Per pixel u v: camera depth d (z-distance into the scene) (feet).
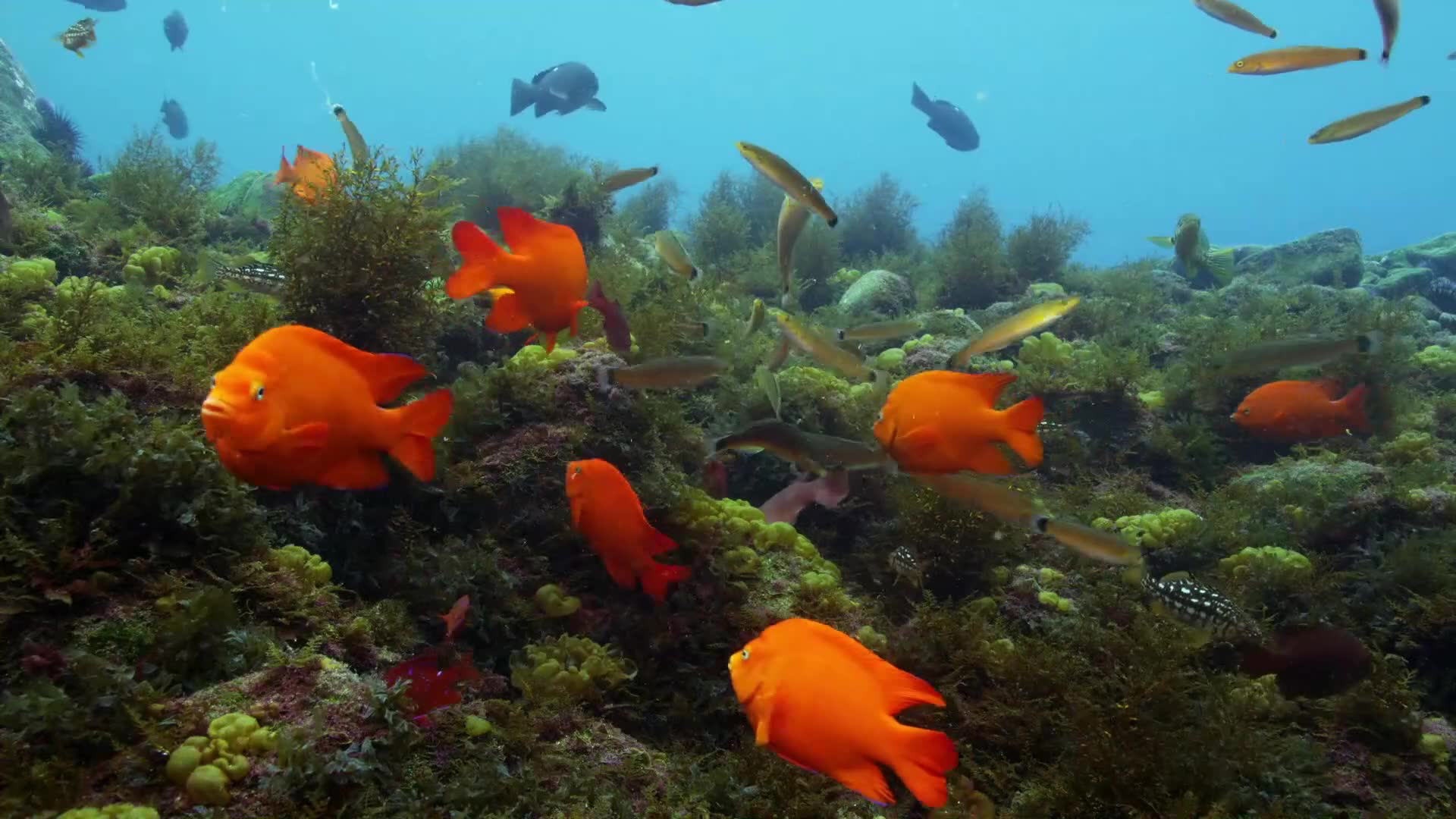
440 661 3.67
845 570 5.70
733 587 4.63
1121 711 4.02
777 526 5.01
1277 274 13.87
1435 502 6.09
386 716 3.18
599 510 3.93
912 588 5.36
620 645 4.43
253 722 3.09
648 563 4.00
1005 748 4.29
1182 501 6.94
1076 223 13.07
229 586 3.59
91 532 3.46
